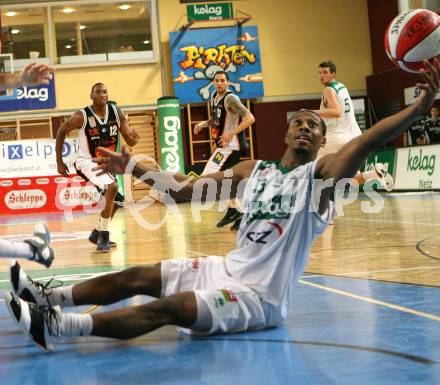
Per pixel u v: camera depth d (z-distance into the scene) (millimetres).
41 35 21484
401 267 5570
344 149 3234
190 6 21125
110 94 21500
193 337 3396
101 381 2691
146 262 6879
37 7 21375
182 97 21125
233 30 21297
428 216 10477
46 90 21109
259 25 21859
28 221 15359
